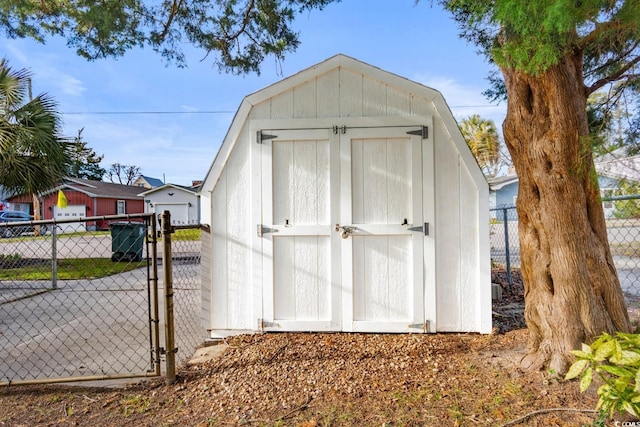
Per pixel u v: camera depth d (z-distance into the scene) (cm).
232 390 227
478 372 234
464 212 323
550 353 219
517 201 243
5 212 1877
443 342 296
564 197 212
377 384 225
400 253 327
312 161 333
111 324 400
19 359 297
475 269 321
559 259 214
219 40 445
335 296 329
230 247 340
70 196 2145
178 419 199
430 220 323
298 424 187
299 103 336
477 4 182
